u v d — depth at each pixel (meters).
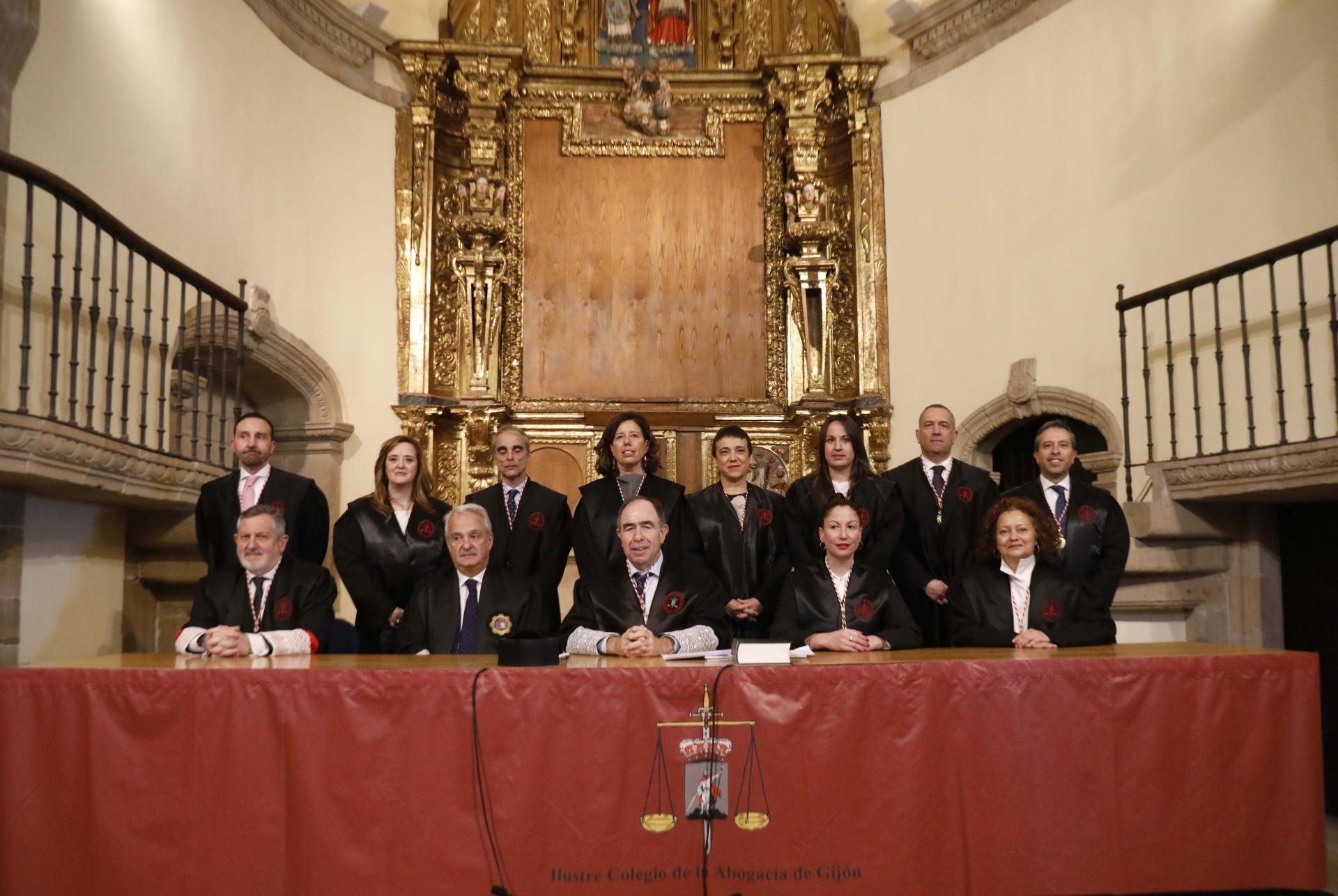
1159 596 5.77
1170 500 5.54
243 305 5.82
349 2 7.55
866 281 7.90
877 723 2.91
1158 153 6.29
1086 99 6.77
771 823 2.87
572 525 4.95
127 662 3.21
